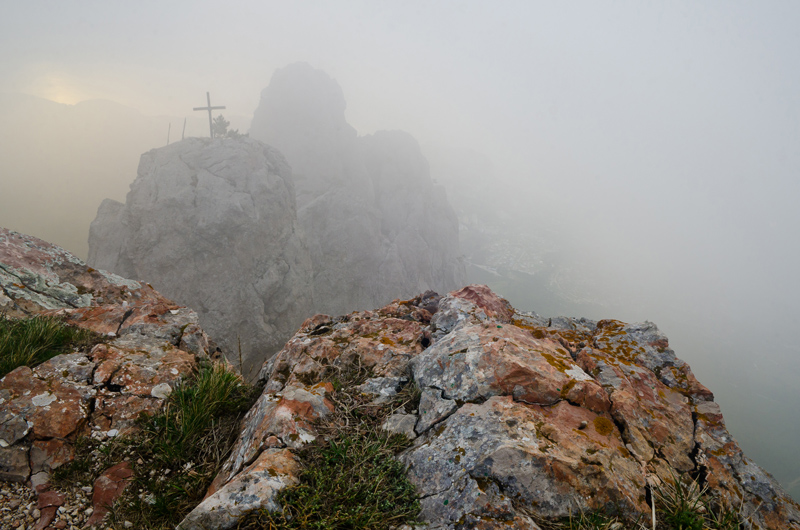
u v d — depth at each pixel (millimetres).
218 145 50906
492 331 4727
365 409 4160
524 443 3174
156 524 3066
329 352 5203
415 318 6805
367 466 3332
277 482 2967
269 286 47125
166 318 6699
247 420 4098
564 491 2916
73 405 3902
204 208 45375
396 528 2850
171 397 4355
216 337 43906
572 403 3797
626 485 3062
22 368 4145
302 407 3814
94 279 7613
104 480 3373
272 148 54250
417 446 3553
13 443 3488
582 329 6438
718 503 3322
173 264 44281
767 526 3277
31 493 3230
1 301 5984
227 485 2902
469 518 2762
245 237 46250
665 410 4207
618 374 4449
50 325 4953
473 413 3613
